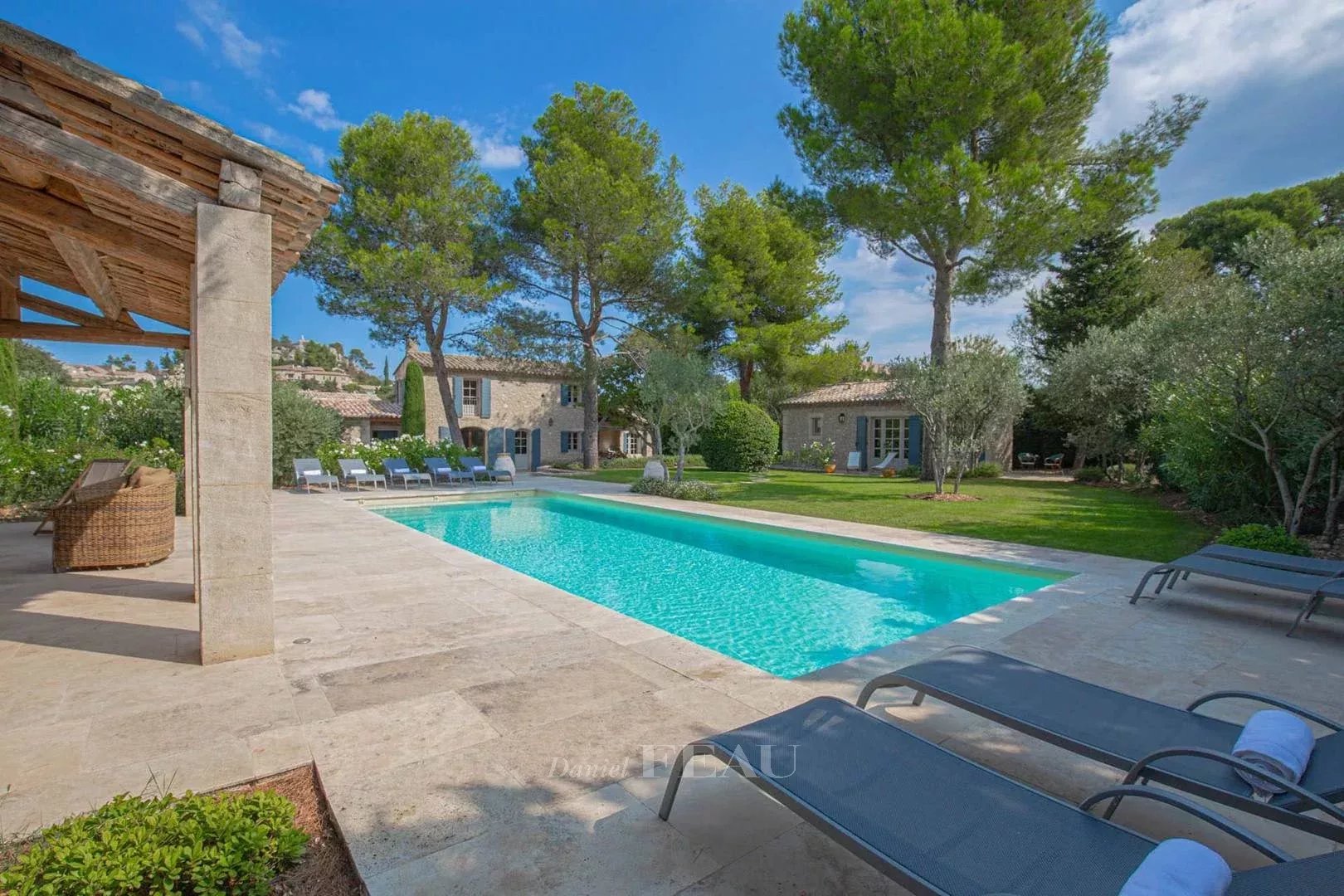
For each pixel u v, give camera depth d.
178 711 3.13
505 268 20.80
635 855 2.13
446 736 2.93
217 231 3.55
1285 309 7.04
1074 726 2.57
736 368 25.08
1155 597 5.71
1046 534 9.07
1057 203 13.23
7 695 3.27
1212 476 9.38
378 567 6.53
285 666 3.75
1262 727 2.31
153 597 5.10
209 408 3.64
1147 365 14.80
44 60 2.94
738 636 5.71
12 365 11.91
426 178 18.25
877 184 14.06
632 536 10.48
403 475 16.55
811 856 2.15
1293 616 5.19
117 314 7.00
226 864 1.76
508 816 2.33
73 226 4.05
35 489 9.70
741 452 20.92
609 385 26.41
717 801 2.46
